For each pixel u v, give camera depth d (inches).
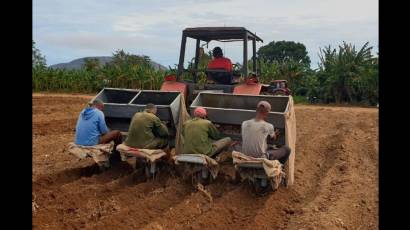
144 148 293.3
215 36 354.9
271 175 259.6
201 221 229.1
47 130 498.9
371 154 392.8
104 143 312.7
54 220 229.1
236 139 315.3
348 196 274.4
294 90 1018.1
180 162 284.0
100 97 344.5
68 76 1187.3
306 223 232.2
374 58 928.3
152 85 1148.5
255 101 321.4
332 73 933.8
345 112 723.4
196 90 355.3
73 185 285.9
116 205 251.0
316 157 388.5
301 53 2118.6
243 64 342.3
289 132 291.6
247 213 251.8
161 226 220.7
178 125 313.0
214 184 295.0
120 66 1198.3
